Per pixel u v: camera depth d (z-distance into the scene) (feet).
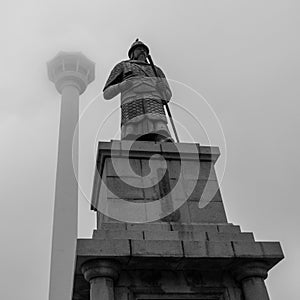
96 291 30.45
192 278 33.32
